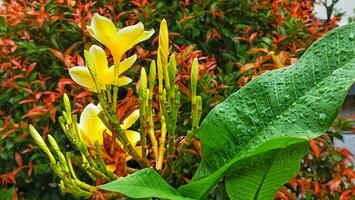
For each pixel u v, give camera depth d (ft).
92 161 2.01
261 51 4.47
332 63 1.96
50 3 4.90
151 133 2.09
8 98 4.56
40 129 4.39
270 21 5.03
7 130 4.38
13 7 5.15
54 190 4.51
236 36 4.90
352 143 6.82
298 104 1.98
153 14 4.77
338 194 4.16
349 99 6.89
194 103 2.04
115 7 4.94
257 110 2.03
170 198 1.83
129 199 2.03
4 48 4.65
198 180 1.96
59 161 2.04
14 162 4.52
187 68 4.04
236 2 4.99
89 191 2.04
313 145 4.06
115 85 2.01
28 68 4.45
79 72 2.02
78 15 4.59
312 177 4.23
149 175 1.87
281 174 2.03
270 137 1.98
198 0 4.91
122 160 2.02
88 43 4.52
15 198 4.24
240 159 1.90
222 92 4.26
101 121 2.04
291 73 2.03
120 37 2.01
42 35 4.77
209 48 4.88
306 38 4.88
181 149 2.07
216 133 2.04
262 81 2.05
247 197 2.10
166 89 2.01
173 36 4.75
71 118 2.01
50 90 4.61
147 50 4.64
